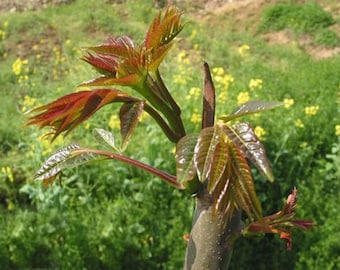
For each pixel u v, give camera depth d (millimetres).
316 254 5262
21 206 6066
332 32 11219
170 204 5562
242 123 1195
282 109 6570
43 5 12609
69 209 5629
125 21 11898
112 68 1332
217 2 12617
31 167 6207
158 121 1367
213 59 10086
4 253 5406
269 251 5375
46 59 10234
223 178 1154
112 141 1639
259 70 8867
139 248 5340
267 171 1129
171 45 1277
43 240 5402
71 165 1448
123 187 5691
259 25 11734
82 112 1274
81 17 11508
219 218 1311
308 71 9078
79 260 5348
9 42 10609
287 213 1370
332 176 5824
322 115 6645
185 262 1367
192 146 1174
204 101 1363
